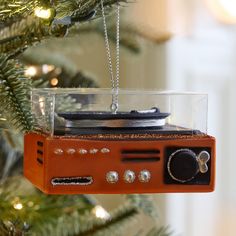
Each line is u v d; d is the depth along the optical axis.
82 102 0.49
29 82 0.50
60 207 0.62
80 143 0.45
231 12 0.95
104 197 0.96
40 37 0.52
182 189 0.46
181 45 0.98
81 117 0.46
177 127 0.48
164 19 0.95
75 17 0.49
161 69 0.99
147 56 0.99
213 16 0.96
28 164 0.50
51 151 0.44
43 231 0.58
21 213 0.56
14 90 0.47
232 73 0.96
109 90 0.50
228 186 0.98
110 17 0.69
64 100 0.48
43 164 0.45
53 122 0.46
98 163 0.45
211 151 0.46
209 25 0.97
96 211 0.64
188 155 0.46
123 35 0.71
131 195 0.64
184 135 0.47
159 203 1.00
